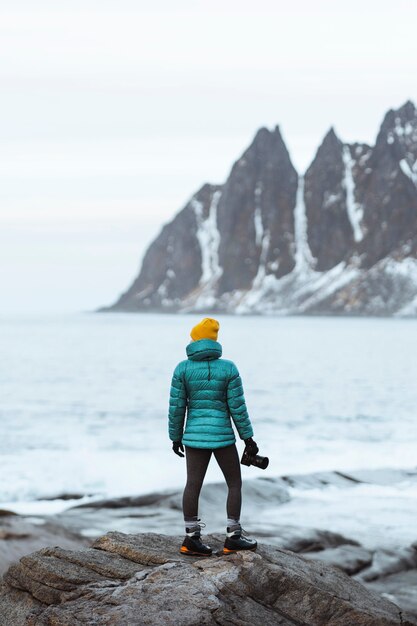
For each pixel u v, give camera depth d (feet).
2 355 291.58
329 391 155.63
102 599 18.33
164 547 21.61
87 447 83.10
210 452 19.86
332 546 39.27
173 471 69.00
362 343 416.67
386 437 91.86
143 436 93.09
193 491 20.03
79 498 58.65
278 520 45.80
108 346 369.50
